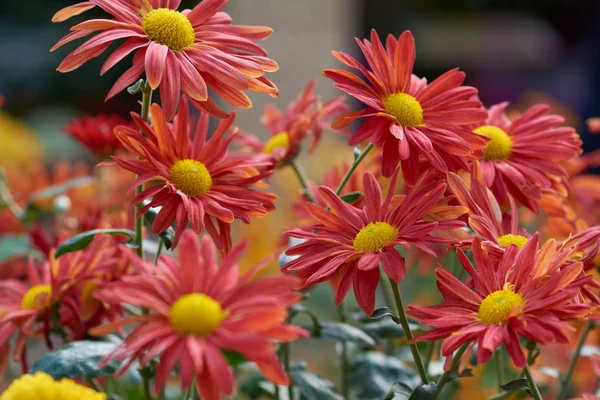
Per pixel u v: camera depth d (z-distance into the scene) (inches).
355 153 25.2
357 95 22.2
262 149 27.7
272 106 28.1
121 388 26.6
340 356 28.0
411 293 36.3
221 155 23.0
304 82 54.0
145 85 22.2
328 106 26.5
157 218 22.0
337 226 22.0
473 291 21.0
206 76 22.2
